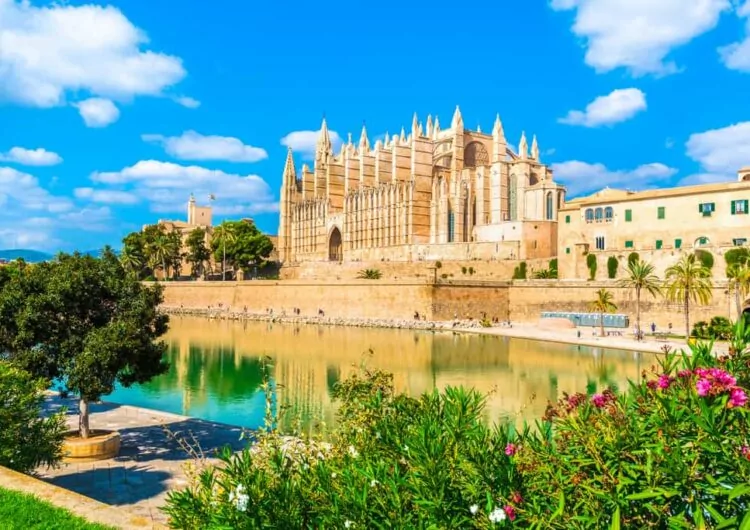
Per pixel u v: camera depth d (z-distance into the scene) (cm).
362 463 883
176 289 14500
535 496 730
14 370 1738
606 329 8438
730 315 7288
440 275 11675
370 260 13788
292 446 1207
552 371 4959
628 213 9125
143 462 2202
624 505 660
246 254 15588
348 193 15838
